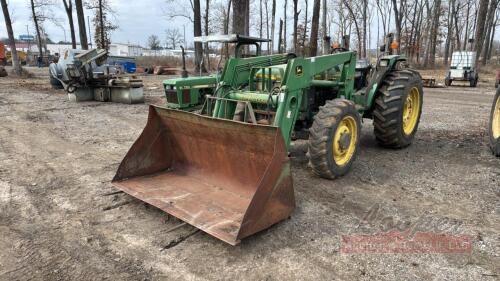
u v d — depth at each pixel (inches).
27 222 144.4
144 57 1833.2
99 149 251.1
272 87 191.8
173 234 135.3
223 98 187.8
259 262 117.9
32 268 114.9
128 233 136.1
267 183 128.6
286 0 1044.5
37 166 212.7
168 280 109.3
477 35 777.6
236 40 221.6
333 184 183.9
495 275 111.5
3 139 277.6
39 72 1164.5
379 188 179.2
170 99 249.0
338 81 217.0
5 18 900.6
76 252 123.7
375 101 234.2
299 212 152.0
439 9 1433.3
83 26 791.7
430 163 217.8
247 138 147.1
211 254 122.6
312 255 121.7
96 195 170.1
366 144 262.1
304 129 206.1
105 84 478.3
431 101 508.4
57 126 327.0
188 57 1844.2
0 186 181.0
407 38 1493.6
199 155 173.2
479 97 559.8
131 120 357.1
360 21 1422.2
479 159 225.1
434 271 113.5
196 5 722.2
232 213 140.3
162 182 170.7
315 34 603.8
